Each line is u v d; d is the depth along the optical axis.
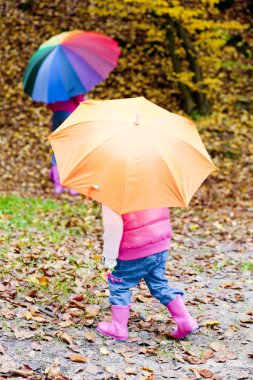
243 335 5.13
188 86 15.36
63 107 11.02
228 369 4.45
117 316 4.85
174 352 4.71
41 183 12.27
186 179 4.40
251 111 15.38
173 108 15.44
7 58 17.00
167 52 17.16
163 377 4.26
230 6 18.81
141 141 4.40
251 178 12.52
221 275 7.07
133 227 4.63
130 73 16.58
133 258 4.70
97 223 9.62
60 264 6.77
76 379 4.08
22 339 4.66
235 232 9.37
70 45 10.88
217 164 13.13
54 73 10.59
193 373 4.35
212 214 10.50
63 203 10.90
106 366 4.33
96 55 11.00
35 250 7.26
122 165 4.27
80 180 4.29
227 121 14.68
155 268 4.81
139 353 4.65
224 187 12.11
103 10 14.94
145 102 4.94
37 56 10.91
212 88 16.06
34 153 13.60
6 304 5.32
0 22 18.19
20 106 15.41
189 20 13.86
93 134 4.46
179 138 4.54
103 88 16.08
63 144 4.50
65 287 5.92
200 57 15.89
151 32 15.23
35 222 9.01
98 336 4.89
